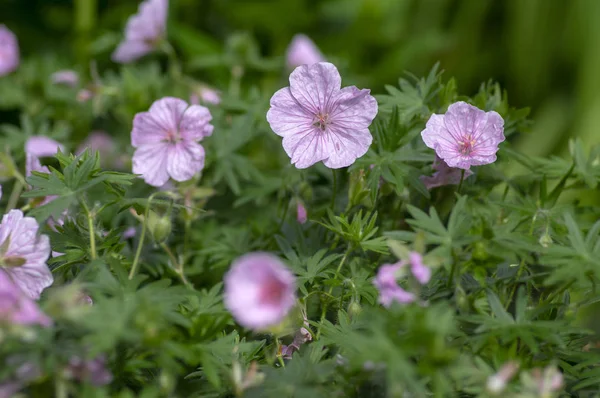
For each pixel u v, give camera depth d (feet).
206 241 2.10
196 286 2.09
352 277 1.90
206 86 2.35
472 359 1.78
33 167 2.05
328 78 1.87
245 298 1.64
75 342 1.70
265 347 1.86
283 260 1.96
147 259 2.04
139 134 1.99
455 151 1.85
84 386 1.69
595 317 2.51
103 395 1.69
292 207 2.03
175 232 2.10
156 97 2.35
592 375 1.81
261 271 1.64
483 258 1.78
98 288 1.74
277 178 2.18
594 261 1.78
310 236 2.00
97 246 1.92
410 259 1.74
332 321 1.92
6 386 1.69
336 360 1.77
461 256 1.80
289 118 1.90
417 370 1.67
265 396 1.75
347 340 1.78
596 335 1.90
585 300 1.85
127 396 1.70
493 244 1.78
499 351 1.77
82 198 1.85
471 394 1.76
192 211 2.02
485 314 1.79
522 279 1.84
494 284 1.84
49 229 1.93
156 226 1.88
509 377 1.70
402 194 1.92
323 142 1.89
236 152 2.19
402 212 1.99
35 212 1.82
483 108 1.97
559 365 1.81
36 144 2.17
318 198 2.11
